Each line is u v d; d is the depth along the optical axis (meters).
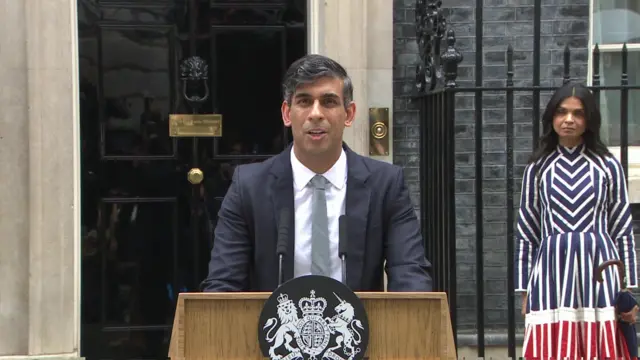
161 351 4.20
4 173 3.82
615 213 3.04
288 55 4.23
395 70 4.22
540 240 3.12
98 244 4.14
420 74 4.00
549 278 3.01
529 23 4.29
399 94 4.22
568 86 3.06
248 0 4.21
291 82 1.99
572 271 2.96
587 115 3.00
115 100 4.14
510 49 3.55
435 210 3.84
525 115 4.30
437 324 1.74
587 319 2.96
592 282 2.95
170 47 4.18
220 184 4.22
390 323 1.75
